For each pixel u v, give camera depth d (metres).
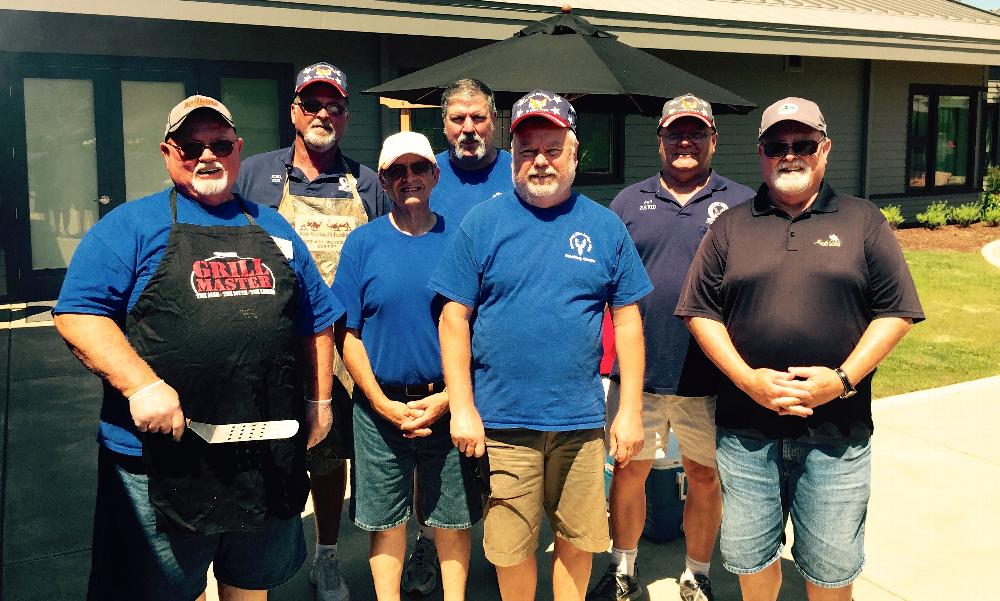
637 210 3.39
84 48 9.12
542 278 2.67
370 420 3.05
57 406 5.61
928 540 3.85
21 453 4.79
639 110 5.31
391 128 10.66
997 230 15.34
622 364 2.82
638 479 3.33
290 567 2.62
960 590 3.44
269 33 9.90
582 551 2.87
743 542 2.76
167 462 2.24
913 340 7.80
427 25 9.26
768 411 2.69
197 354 2.21
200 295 2.23
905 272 2.61
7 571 3.48
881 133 15.97
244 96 9.91
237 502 2.30
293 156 3.53
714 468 3.29
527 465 2.75
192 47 9.55
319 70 3.38
